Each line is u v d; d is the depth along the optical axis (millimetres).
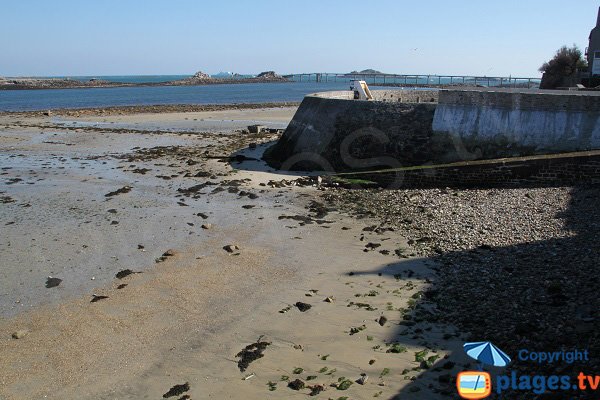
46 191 16719
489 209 12750
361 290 8969
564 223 11000
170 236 12242
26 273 10203
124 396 6348
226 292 9141
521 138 15219
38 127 34750
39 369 6965
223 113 46750
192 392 6336
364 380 6285
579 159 13664
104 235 12359
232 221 13297
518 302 7770
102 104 64500
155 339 7641
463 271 9305
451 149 16188
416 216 13016
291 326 7840
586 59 42469
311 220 13188
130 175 19141
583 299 7473
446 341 7047
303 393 6152
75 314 8477
